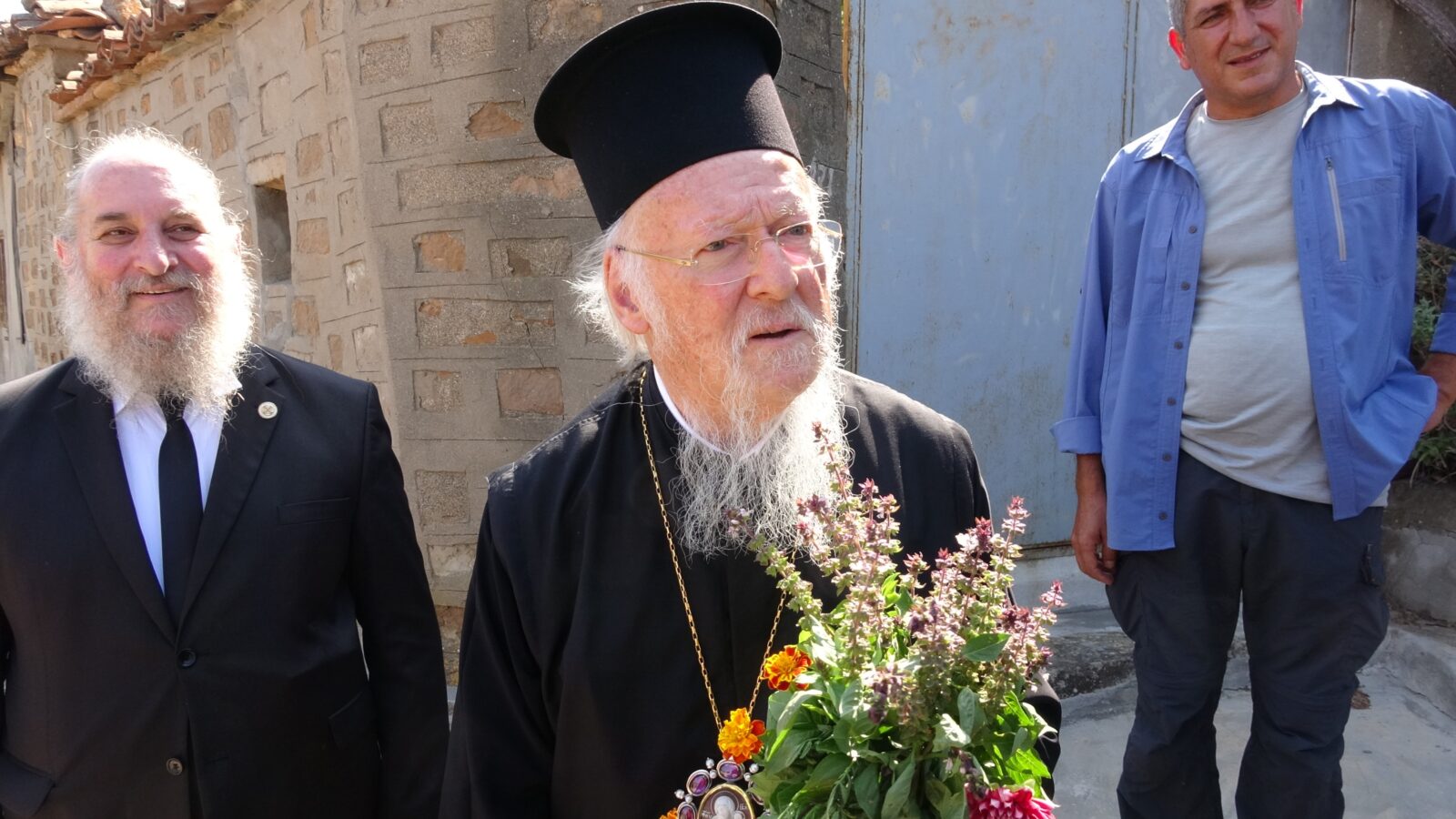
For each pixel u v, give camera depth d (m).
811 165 3.55
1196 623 2.34
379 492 1.91
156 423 1.81
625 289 1.46
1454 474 3.88
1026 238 4.08
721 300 1.32
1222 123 2.26
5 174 9.39
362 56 3.63
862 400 1.53
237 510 1.75
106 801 1.69
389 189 3.61
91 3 7.48
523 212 3.39
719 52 1.36
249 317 1.95
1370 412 2.15
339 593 1.88
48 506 1.69
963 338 4.05
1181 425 2.30
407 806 1.88
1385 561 3.91
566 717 1.41
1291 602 2.24
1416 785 2.96
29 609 1.68
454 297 3.54
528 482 1.49
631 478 1.44
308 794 1.77
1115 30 4.06
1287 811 2.31
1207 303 2.28
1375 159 2.14
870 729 1.09
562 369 3.40
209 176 1.93
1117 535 2.38
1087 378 2.52
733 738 1.22
